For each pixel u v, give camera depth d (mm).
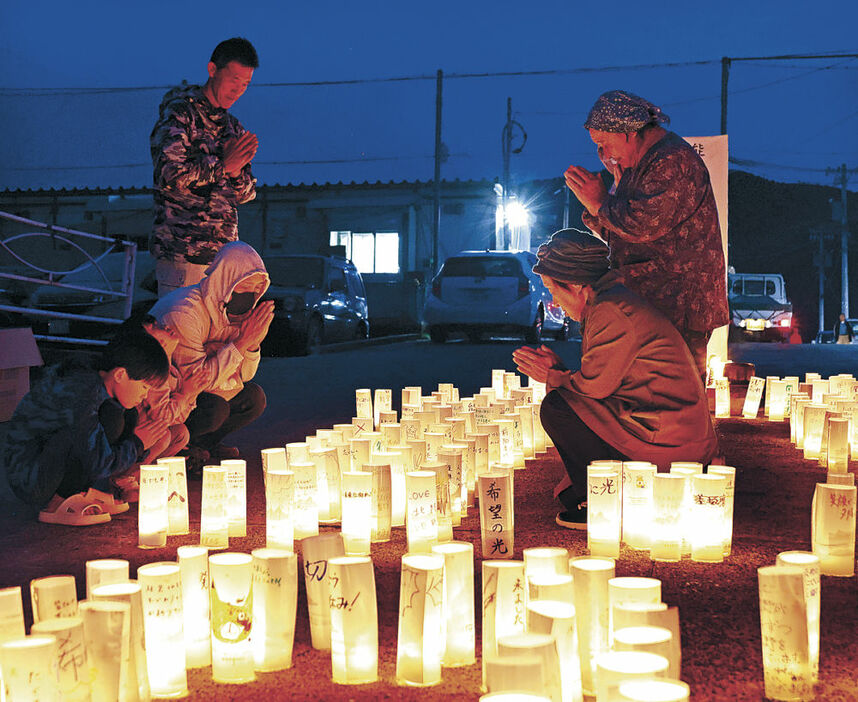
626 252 5461
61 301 13453
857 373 12250
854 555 3734
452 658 2760
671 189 5164
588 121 5266
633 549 4023
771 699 2531
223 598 2652
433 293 19406
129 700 2363
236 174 6180
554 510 4824
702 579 3574
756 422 8172
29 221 9828
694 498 3830
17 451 4375
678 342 4535
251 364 5766
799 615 2508
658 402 4480
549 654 2084
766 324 29125
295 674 2701
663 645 2002
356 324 18922
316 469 4246
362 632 2625
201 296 5344
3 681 2102
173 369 5188
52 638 2141
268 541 3898
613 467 4074
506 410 6781
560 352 16188
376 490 4176
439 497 4102
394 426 5652
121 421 4539
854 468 6039
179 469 4340
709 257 5355
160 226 6051
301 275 17500
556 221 48938
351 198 33562
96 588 2559
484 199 33094
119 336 4445
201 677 2699
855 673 2703
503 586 2609
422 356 14945
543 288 20500
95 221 31734
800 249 62438
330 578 2648
